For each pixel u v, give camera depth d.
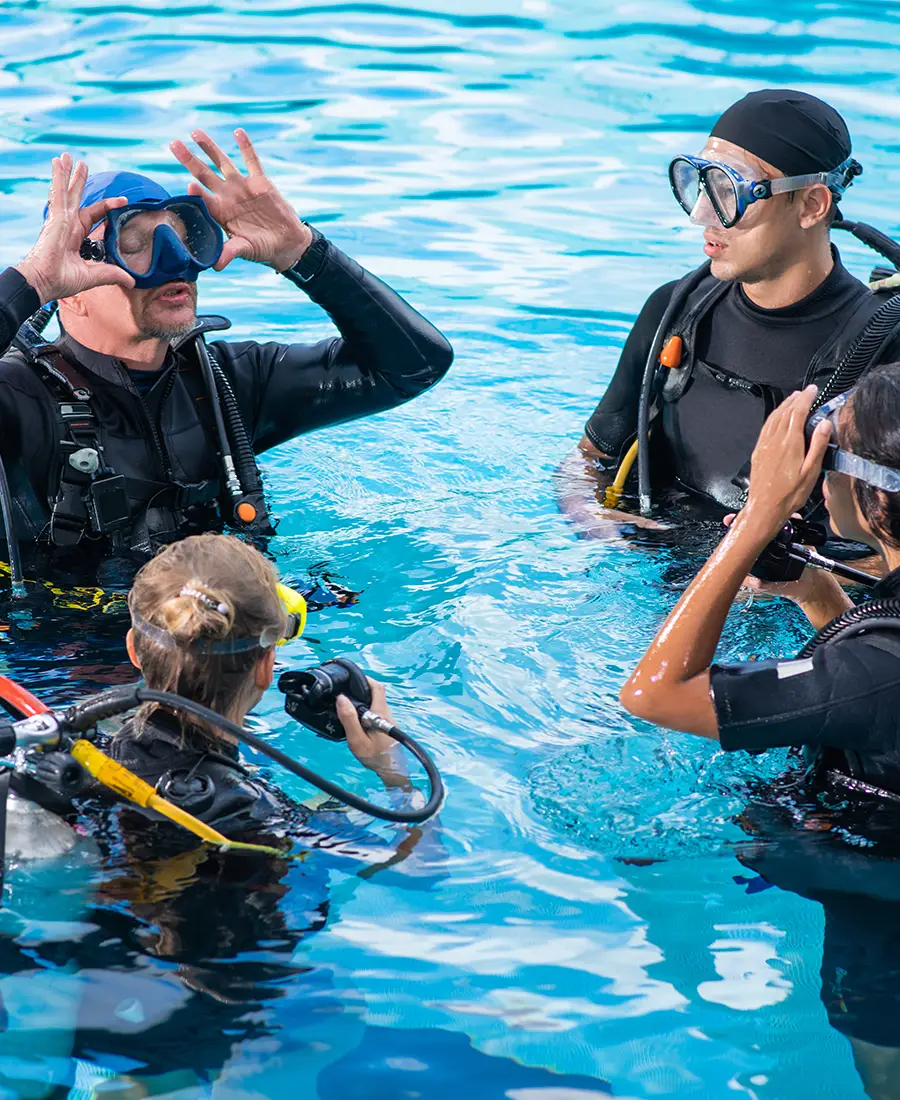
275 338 6.16
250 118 8.62
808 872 2.54
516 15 10.66
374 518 4.31
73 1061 2.02
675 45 9.98
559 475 4.60
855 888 2.49
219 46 9.84
